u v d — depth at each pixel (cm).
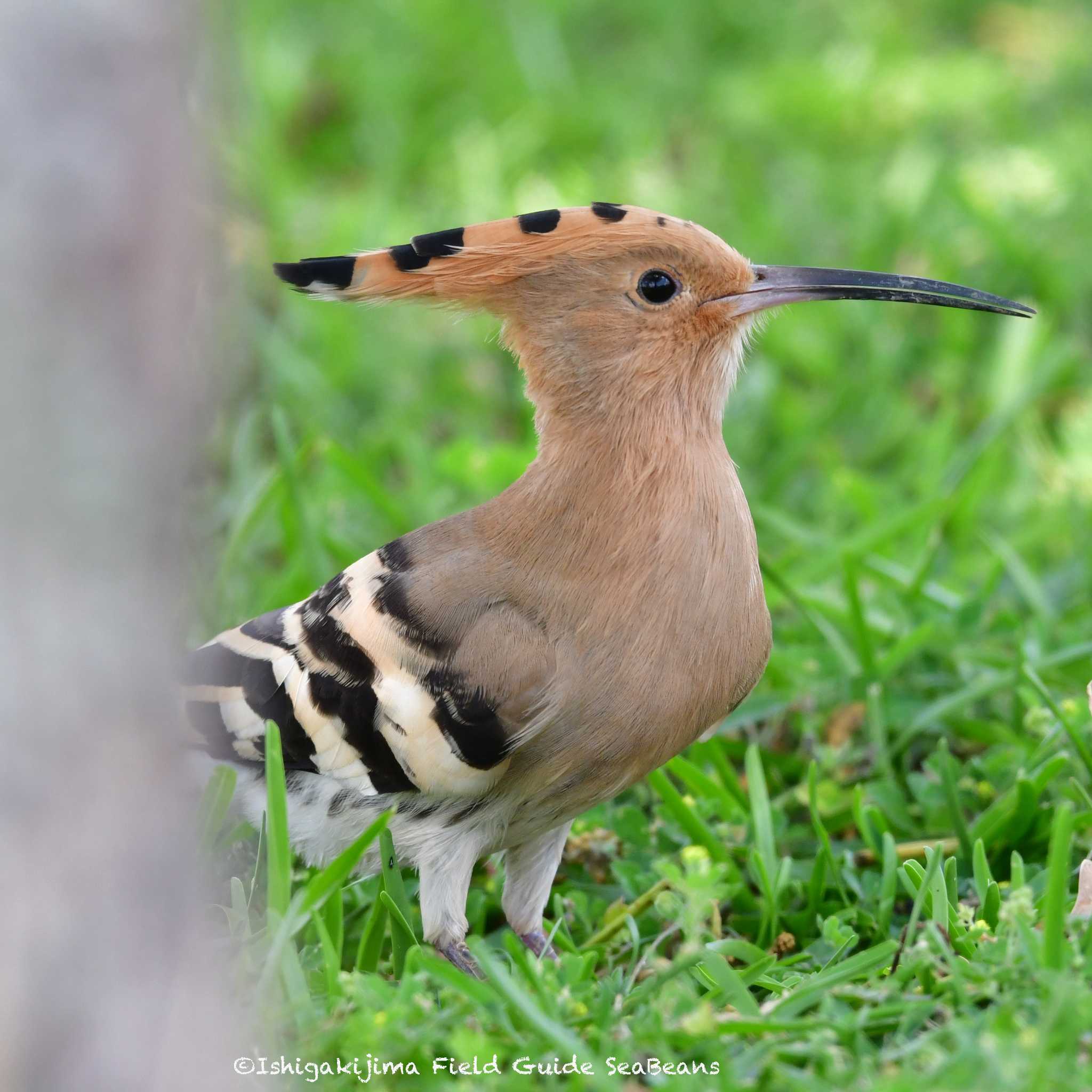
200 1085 515
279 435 1073
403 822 742
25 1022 473
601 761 725
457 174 1827
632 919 737
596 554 723
